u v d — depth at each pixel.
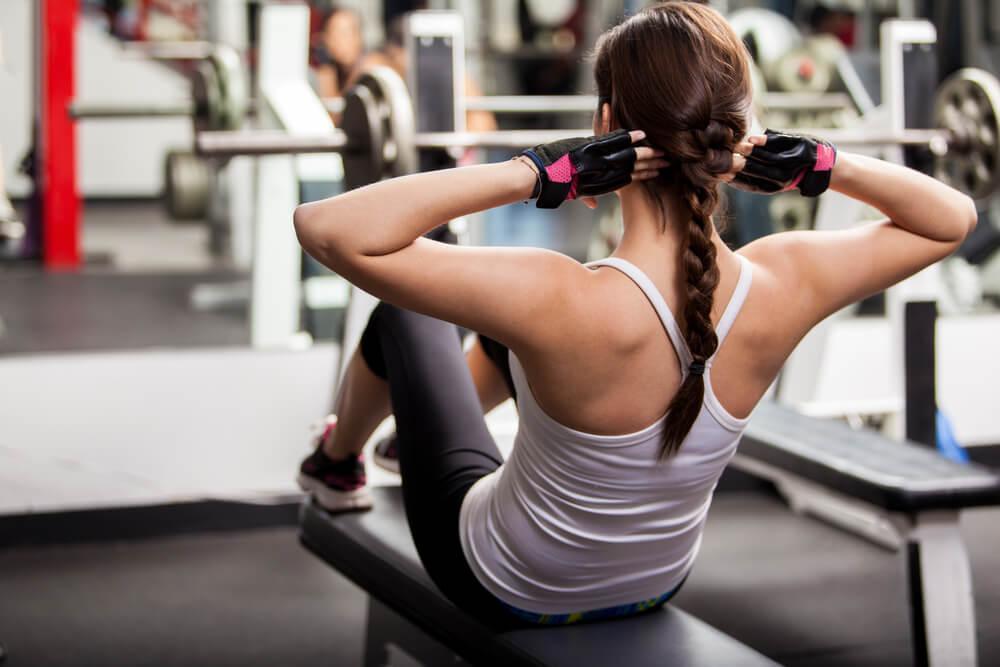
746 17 4.53
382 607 2.22
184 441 3.26
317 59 6.05
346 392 1.81
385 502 1.98
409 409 1.62
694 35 1.27
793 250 1.37
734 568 2.91
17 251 6.14
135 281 5.83
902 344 2.84
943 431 2.88
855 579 2.85
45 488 3.04
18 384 3.34
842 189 1.36
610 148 1.25
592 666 1.42
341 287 4.14
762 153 1.30
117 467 3.15
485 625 1.54
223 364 3.52
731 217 1.47
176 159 4.95
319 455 1.93
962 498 2.03
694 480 1.40
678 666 1.42
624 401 1.30
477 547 1.48
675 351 1.30
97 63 8.32
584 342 1.27
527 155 1.26
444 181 1.23
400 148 2.34
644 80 1.27
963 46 5.62
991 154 2.66
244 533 3.13
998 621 2.56
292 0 6.39
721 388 1.34
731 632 2.53
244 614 2.60
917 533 2.05
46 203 6.00
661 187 1.30
